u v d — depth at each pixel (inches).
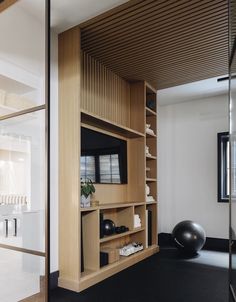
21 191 94.2
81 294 94.0
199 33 106.0
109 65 134.1
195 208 187.5
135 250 135.4
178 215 193.0
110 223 122.7
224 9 92.1
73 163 102.4
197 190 187.9
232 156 74.7
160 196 199.6
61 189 104.4
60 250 102.3
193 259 139.6
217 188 180.9
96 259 108.2
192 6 91.1
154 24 101.0
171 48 117.6
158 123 205.2
